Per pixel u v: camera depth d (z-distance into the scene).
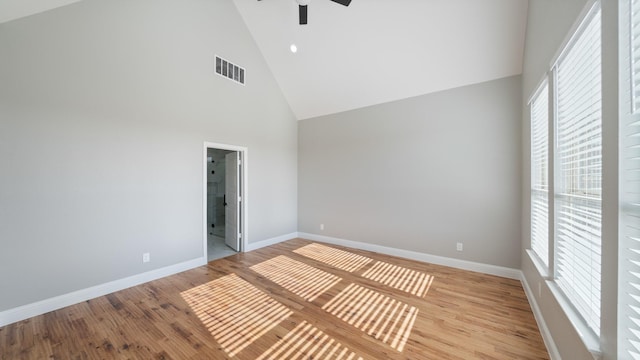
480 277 3.14
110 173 2.71
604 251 1.02
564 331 1.46
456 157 3.48
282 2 3.56
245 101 4.27
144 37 2.97
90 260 2.57
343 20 3.38
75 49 2.46
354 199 4.54
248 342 1.88
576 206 1.46
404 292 2.73
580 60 1.38
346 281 3.03
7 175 2.11
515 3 2.58
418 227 3.82
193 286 2.88
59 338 1.91
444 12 2.87
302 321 2.16
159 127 3.12
